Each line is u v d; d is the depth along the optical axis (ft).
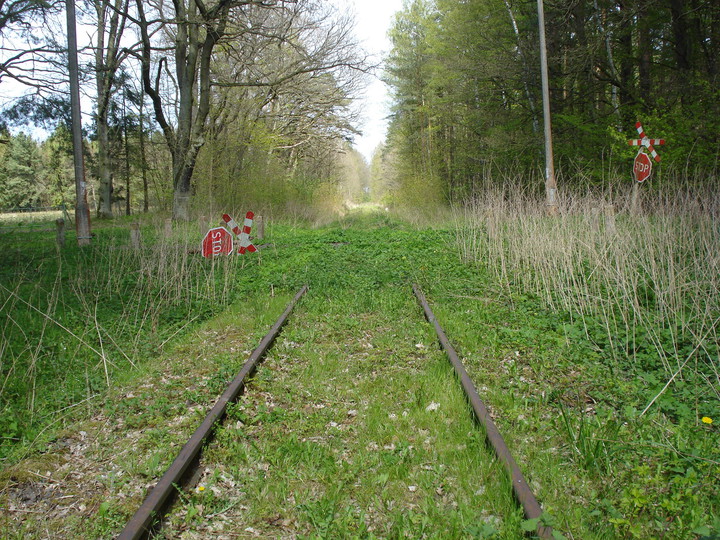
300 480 12.96
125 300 32.96
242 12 77.10
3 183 198.59
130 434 15.87
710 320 20.75
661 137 50.93
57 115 87.51
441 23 98.27
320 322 27.25
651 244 25.23
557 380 18.39
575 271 30.40
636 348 21.11
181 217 78.74
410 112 130.00
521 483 11.39
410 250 47.47
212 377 19.48
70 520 11.84
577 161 64.49
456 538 10.51
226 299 33.01
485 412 14.69
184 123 80.84
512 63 75.61
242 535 11.17
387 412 16.34
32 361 20.47
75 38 52.54
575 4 64.18
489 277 34.47
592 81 68.69
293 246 54.70
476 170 91.04
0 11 66.44
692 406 16.02
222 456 13.88
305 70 82.43
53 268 40.65
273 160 96.63
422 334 23.67
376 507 11.87
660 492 11.73
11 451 14.90
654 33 65.87
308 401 17.62
